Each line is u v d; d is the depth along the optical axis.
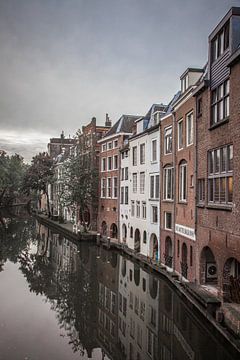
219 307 14.61
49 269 28.00
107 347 14.47
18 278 25.00
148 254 28.97
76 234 41.91
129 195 34.50
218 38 16.41
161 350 14.46
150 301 20.17
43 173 67.31
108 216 41.25
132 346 14.77
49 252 35.38
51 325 16.62
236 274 15.23
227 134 15.02
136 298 20.92
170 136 24.86
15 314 17.84
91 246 38.53
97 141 45.66
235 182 14.10
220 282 15.48
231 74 14.58
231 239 14.46
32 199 100.94
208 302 14.84
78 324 16.91
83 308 19.09
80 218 52.34
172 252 23.62
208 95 17.31
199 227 18.36
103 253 34.56
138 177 32.03
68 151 64.19
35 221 66.75
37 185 67.25
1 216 75.00
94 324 16.89
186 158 21.06
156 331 16.30
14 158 93.94
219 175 15.96
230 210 14.54
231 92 14.59
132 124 39.75
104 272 27.00
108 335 15.52
